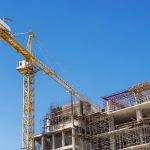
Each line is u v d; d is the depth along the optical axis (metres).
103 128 127.50
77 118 127.69
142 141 119.62
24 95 135.50
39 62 139.50
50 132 126.81
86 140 126.12
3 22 127.81
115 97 130.00
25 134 130.12
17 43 133.12
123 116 128.88
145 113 127.38
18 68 137.62
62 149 122.94
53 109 131.88
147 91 126.19
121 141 124.50
